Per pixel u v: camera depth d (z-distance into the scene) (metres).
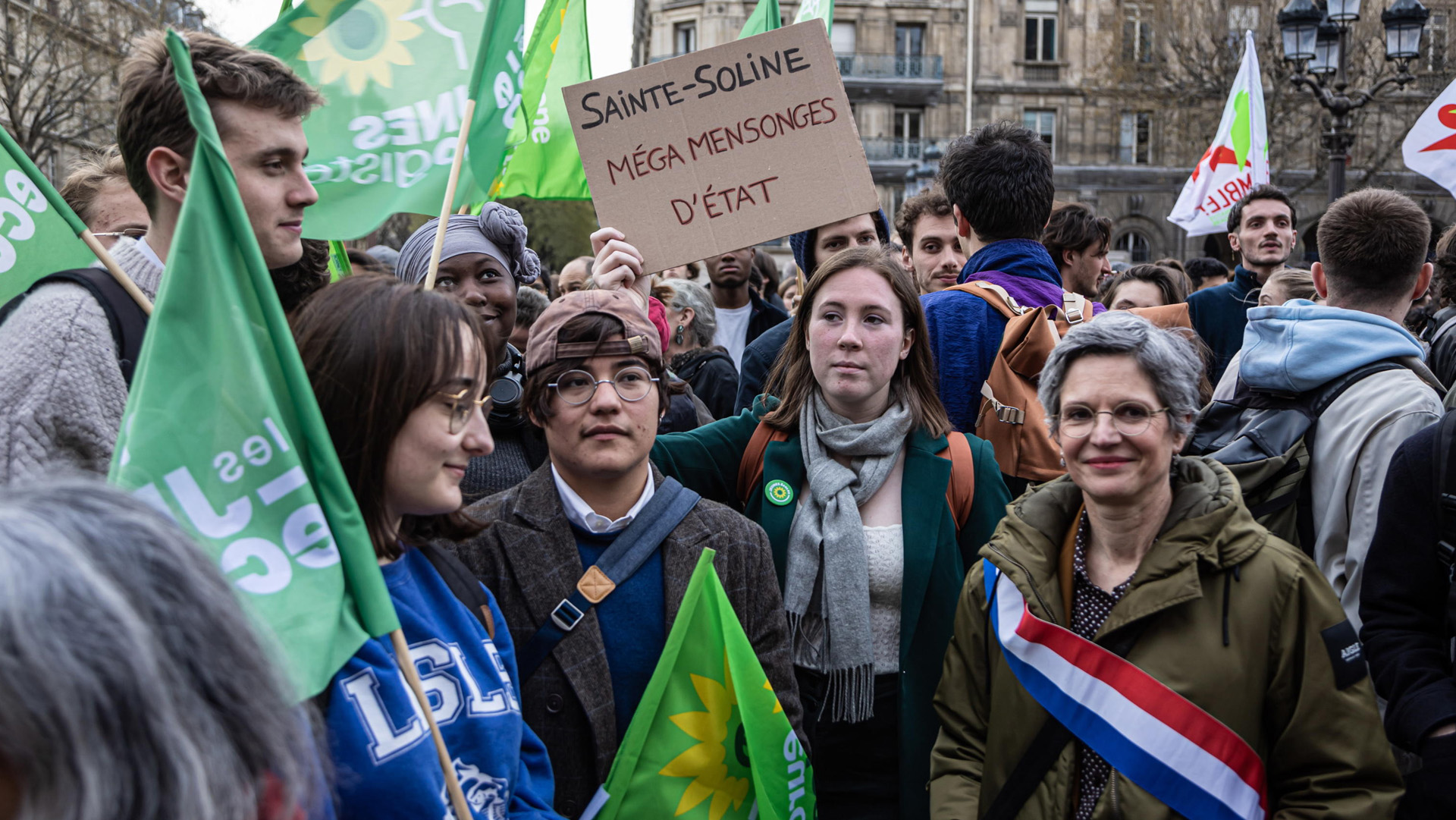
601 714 2.08
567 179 4.52
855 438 2.65
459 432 1.69
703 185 2.87
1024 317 3.02
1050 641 2.12
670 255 2.86
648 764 2.03
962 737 2.31
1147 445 2.11
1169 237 37.00
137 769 0.76
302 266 2.75
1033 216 3.37
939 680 2.54
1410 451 2.27
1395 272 2.80
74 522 0.80
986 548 2.25
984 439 2.94
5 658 0.72
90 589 0.76
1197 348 3.14
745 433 2.86
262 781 0.88
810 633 2.59
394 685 1.52
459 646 1.72
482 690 1.71
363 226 2.70
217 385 1.44
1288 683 2.04
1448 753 2.02
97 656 0.74
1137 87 29.75
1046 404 2.25
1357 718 1.99
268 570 1.41
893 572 2.59
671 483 2.31
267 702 0.87
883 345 2.63
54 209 2.03
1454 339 4.11
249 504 1.42
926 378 2.78
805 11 4.21
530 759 1.92
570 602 2.12
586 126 2.87
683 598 2.14
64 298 1.87
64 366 1.81
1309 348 2.63
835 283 2.69
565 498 2.22
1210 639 2.04
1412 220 2.80
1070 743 2.11
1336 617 2.04
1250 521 2.12
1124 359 2.13
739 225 2.87
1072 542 2.27
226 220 1.50
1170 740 2.01
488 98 2.79
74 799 0.74
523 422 2.88
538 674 2.10
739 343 6.36
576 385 2.16
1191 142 26.89
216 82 2.04
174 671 0.79
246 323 1.48
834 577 2.54
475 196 2.78
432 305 1.68
